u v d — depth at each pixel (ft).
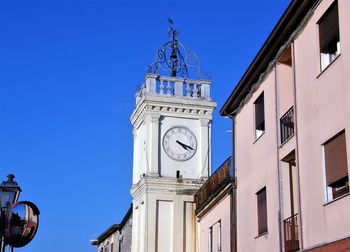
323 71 50.16
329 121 48.60
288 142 57.82
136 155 115.24
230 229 75.77
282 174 59.67
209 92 110.73
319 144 50.16
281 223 58.70
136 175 113.60
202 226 96.58
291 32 57.31
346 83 45.83
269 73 64.23
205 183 94.73
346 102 45.75
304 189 52.75
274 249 60.34
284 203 59.11
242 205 72.23
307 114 52.90
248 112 71.82
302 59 54.75
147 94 107.45
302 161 53.42
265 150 64.59
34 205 35.27
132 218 112.57
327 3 49.93
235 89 72.84
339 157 47.19
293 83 56.44
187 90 110.11
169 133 107.24
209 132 108.88
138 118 113.39
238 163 74.95
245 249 69.97
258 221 66.39
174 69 111.04
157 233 101.96
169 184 104.22
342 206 45.55
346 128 45.52
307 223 51.65
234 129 77.46
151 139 105.91
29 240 34.86
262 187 64.95
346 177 46.11
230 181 75.41
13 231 34.65
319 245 48.78
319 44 51.67
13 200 36.68
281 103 61.26
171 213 103.45
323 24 51.16
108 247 152.46
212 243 88.22
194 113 108.88
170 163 105.91
